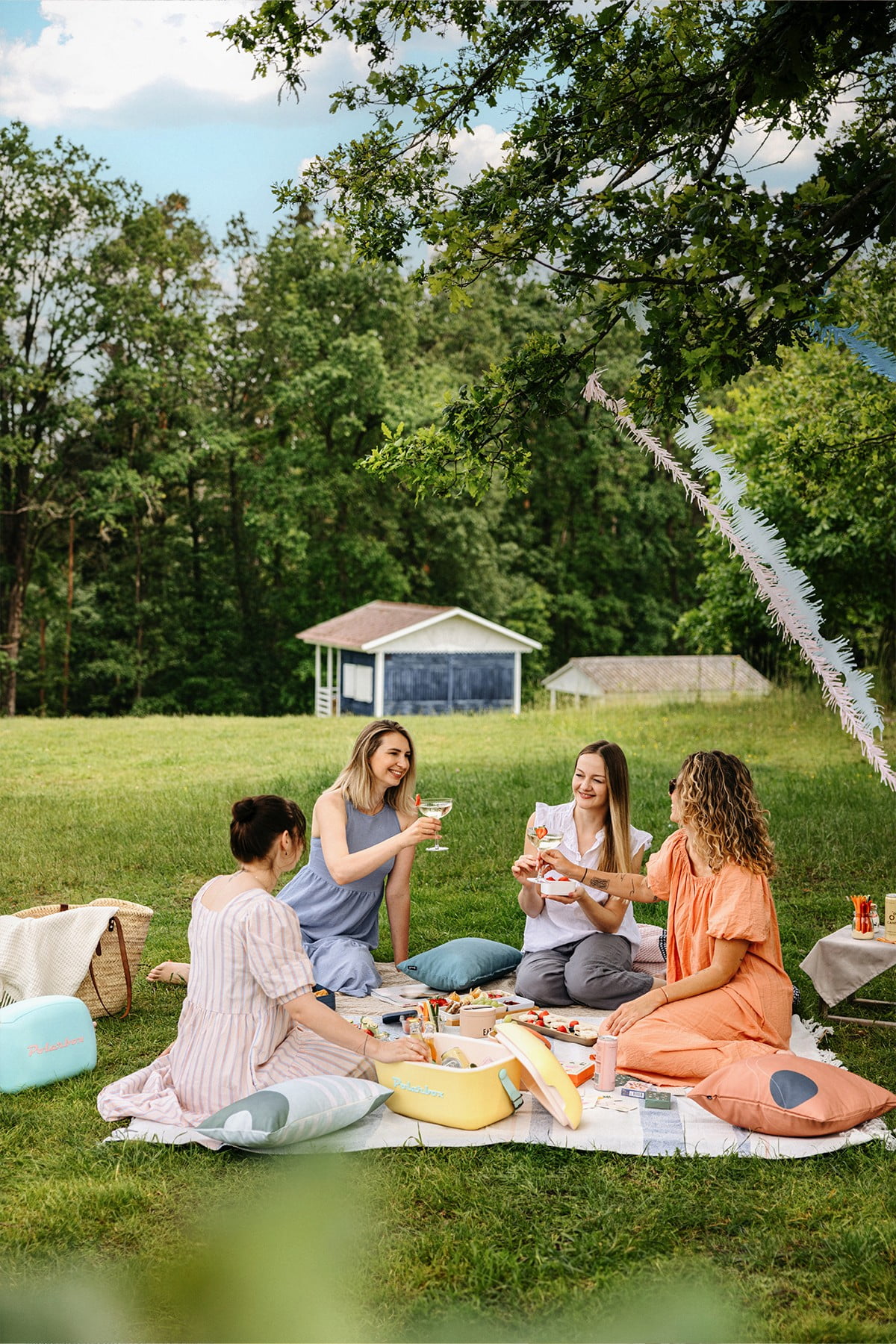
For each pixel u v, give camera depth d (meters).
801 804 11.01
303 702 41.06
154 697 40.22
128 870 8.95
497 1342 3.00
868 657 22.86
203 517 41.19
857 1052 5.21
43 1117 4.45
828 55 5.73
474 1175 3.89
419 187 6.91
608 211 6.05
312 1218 3.62
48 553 37.81
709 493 5.94
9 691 35.66
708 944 4.88
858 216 5.33
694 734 17.69
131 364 34.50
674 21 6.28
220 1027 4.39
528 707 33.84
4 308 31.86
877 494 15.23
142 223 33.47
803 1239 3.52
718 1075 4.32
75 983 5.39
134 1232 3.55
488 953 6.07
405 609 33.72
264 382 39.72
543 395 6.95
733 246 5.25
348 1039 4.35
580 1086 4.67
